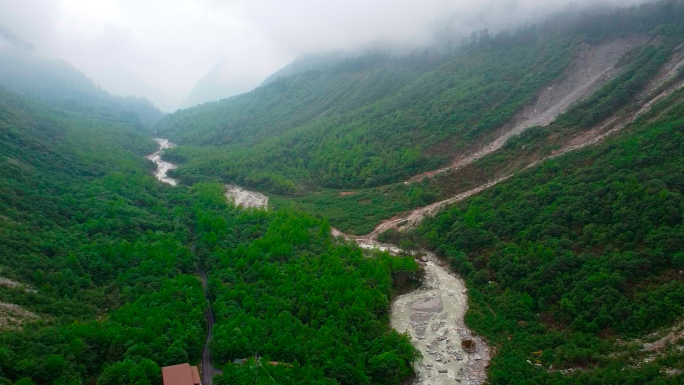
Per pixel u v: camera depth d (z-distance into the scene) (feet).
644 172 327.88
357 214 497.87
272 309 260.01
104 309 261.44
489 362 246.27
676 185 299.58
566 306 265.75
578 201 337.93
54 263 285.64
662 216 282.56
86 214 391.04
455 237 388.37
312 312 263.49
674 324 222.28
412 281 343.46
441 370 239.30
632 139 383.24
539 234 333.83
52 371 185.37
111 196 459.73
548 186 380.99
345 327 254.68
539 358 236.84
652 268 258.78
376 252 368.48
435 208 456.45
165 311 250.37
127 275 298.15
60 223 364.38
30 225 328.70
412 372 234.38
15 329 202.59
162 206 479.82
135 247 336.90
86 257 308.19
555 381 212.02
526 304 285.84
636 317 234.38
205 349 238.27
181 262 334.24
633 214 295.07
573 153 422.41
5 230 294.87
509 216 371.97
